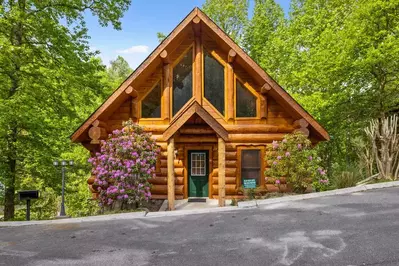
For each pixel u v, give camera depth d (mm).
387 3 11516
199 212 7566
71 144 15312
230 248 4727
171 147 9242
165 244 5133
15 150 12242
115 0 12609
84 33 12445
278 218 6270
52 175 13477
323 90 15211
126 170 8883
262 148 10562
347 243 4578
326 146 17375
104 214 8109
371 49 11695
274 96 10383
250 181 9859
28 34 11930
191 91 10922
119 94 9914
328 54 13078
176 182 10953
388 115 13500
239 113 10820
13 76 11672
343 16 16625
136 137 9477
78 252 4934
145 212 7781
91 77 12500
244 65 10469
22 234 6246
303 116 9695
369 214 5977
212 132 10727
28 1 11406
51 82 12016
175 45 10672
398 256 4027
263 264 4027
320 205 7031
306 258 4129
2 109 10188
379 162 10062
